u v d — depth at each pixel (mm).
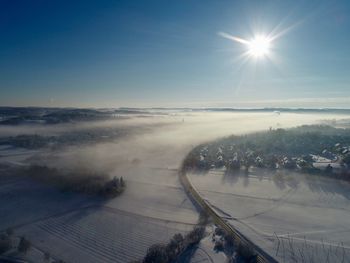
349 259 26812
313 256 27391
